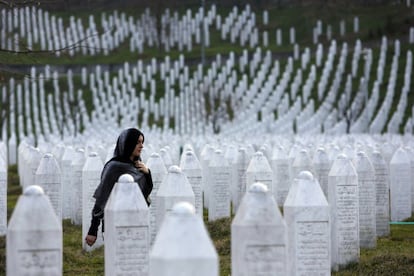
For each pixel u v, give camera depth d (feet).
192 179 132.05
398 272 105.60
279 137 278.87
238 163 165.37
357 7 649.61
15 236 68.23
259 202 68.59
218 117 425.28
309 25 627.87
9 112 422.41
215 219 146.61
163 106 460.14
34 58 147.33
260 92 475.31
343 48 505.25
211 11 643.86
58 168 124.57
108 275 80.07
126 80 506.48
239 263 68.23
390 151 186.80
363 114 409.49
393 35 556.51
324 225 87.20
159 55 573.33
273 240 68.03
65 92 460.55
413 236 136.15
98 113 447.42
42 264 68.59
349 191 109.60
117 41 607.78
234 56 549.95
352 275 104.53
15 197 193.47
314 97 467.11
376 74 493.36
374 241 122.62
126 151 93.56
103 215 92.79
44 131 408.87
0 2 129.49
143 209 78.95
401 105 422.82
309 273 87.15
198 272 56.80
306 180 88.07
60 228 69.36
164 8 640.58
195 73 501.15
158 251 58.03
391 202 157.07
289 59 498.69
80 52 588.09
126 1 645.51
